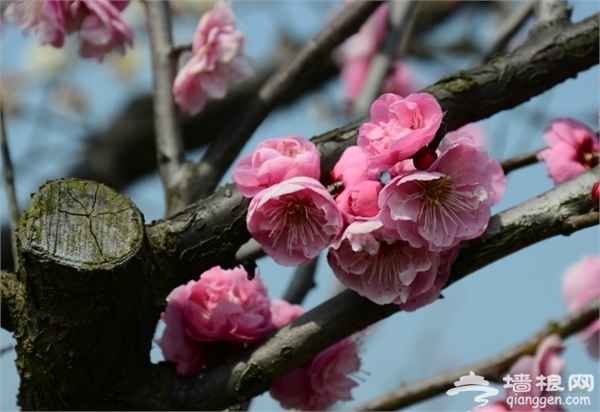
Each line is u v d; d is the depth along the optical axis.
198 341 1.25
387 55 1.44
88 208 1.21
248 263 1.25
